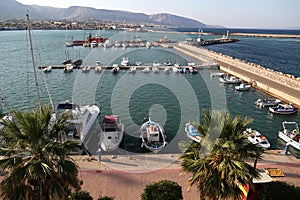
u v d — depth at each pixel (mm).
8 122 9523
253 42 158500
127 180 16188
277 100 39656
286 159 18938
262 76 53344
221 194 9281
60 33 198250
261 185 12391
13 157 9211
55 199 9078
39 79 54312
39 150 9367
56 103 39281
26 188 8883
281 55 99438
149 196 11727
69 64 65188
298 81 43875
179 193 11789
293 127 32000
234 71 58562
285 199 11969
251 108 38781
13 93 44250
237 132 10227
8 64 69188
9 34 177500
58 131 10375
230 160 9523
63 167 9258
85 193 12172
